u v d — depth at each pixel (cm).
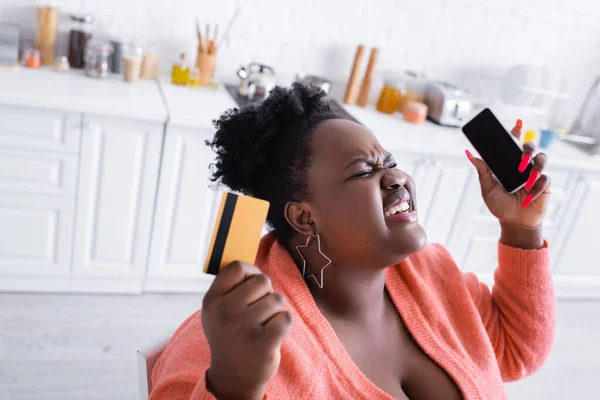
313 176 79
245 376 55
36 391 190
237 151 86
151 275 242
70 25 247
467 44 299
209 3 259
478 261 285
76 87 222
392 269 96
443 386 87
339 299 83
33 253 225
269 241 92
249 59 275
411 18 286
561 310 308
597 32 313
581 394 245
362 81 289
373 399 78
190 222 235
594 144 307
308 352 77
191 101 236
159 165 223
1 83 206
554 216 289
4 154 207
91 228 227
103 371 204
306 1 270
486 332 102
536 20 302
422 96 295
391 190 78
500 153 98
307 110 86
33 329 215
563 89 322
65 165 214
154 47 260
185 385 69
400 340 89
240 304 54
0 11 238
